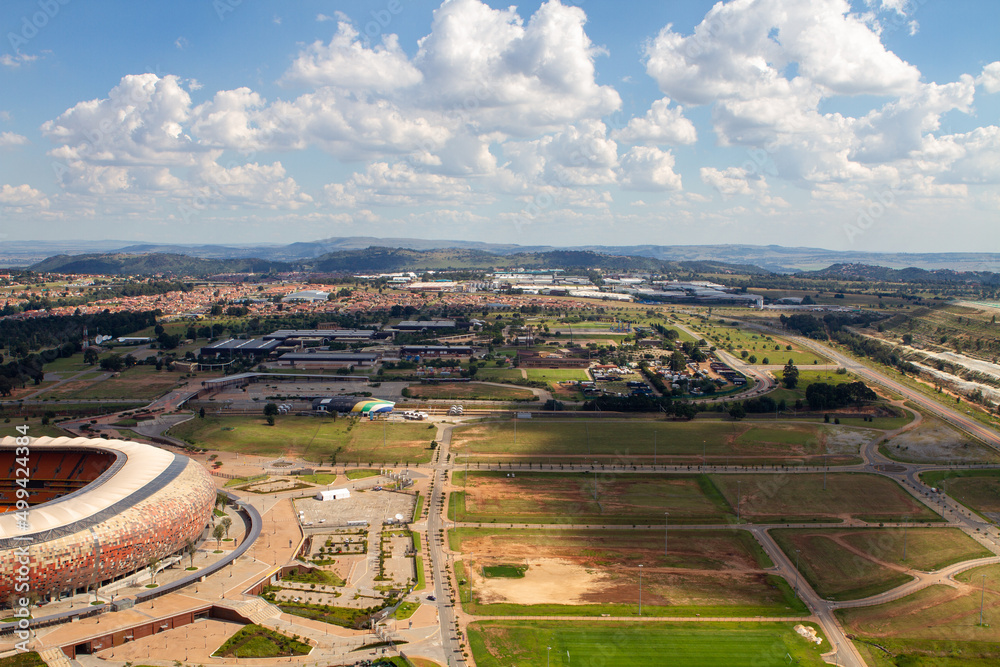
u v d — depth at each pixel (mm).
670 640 173375
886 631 181250
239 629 173750
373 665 158250
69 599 180375
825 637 178000
